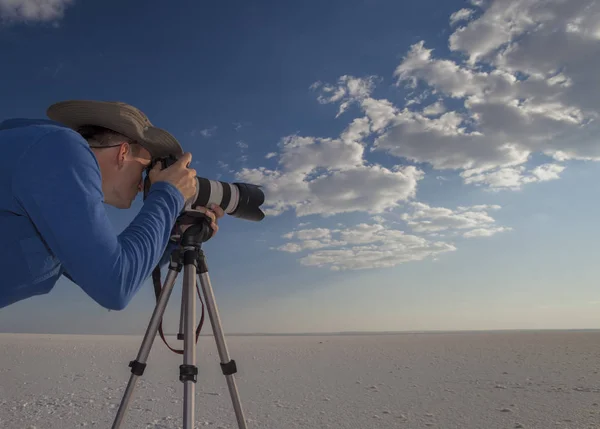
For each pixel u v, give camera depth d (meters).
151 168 1.57
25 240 1.19
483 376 4.68
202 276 1.98
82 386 4.47
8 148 1.12
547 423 2.93
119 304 1.18
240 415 1.99
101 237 1.13
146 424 3.13
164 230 1.33
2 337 10.60
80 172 1.15
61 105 1.43
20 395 4.04
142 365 1.81
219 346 1.98
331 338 11.05
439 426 2.96
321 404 3.65
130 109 1.45
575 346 7.00
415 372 5.08
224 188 1.95
